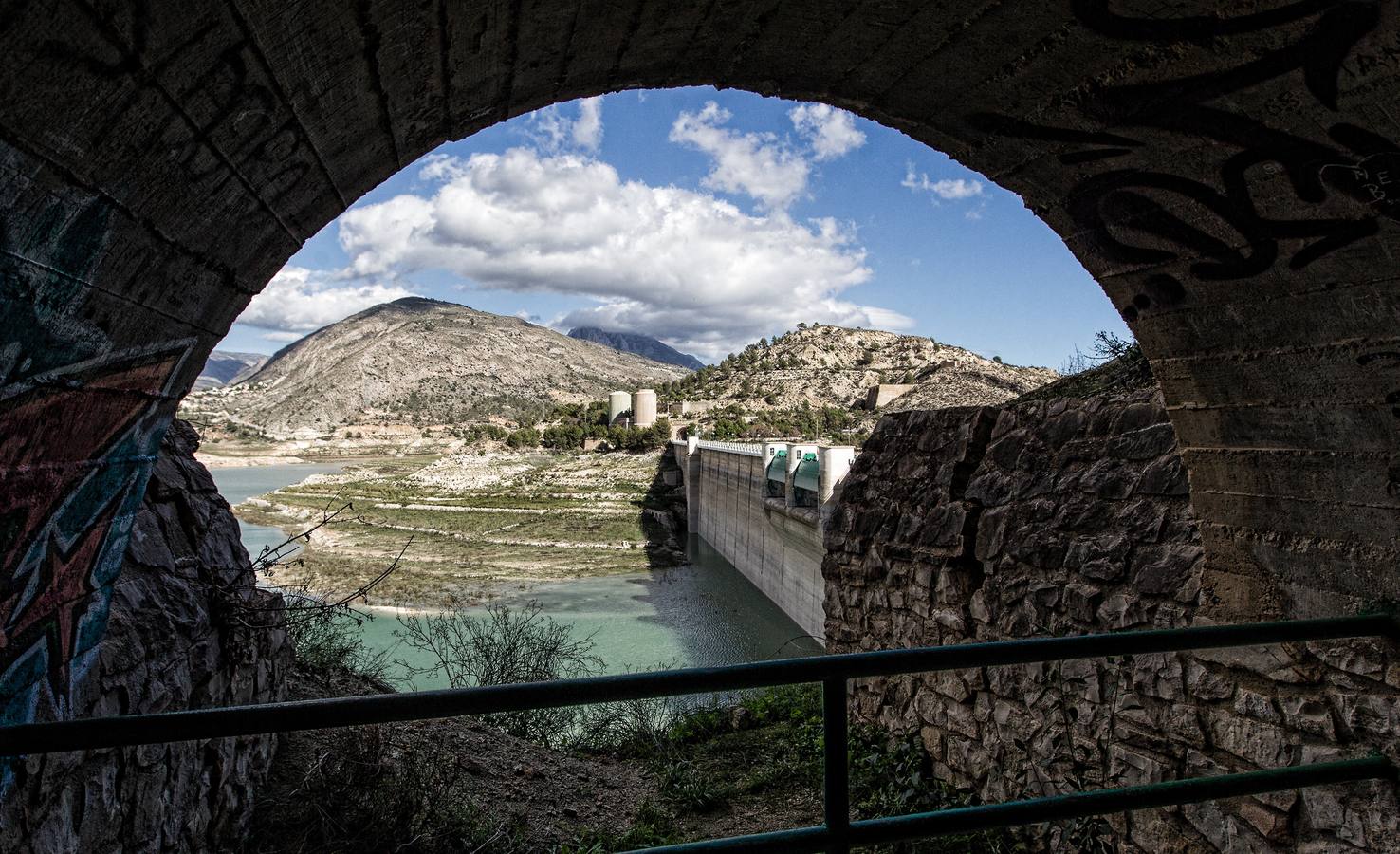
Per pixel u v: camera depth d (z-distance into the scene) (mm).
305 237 2666
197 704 4523
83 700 3229
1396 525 2949
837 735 1761
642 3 2426
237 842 4773
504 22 2270
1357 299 2799
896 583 6875
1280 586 3488
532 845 5723
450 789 5863
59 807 3084
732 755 7473
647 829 5980
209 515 5387
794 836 1758
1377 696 3105
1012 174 3451
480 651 10672
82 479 2141
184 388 2568
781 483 35406
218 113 1773
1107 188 3219
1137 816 4250
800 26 2676
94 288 1753
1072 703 4824
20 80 1267
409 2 1930
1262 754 3582
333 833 5043
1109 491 4910
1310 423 3176
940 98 3098
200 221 2021
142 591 4160
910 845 5141
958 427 6512
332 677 7660
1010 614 5496
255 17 1609
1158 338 3643
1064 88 2863
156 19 1419
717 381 153375
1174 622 4203
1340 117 2461
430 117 2604
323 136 2215
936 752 6102
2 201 1364
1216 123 2713
